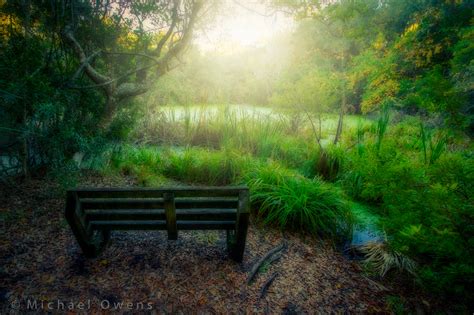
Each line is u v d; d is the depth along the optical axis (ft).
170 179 16.69
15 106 10.83
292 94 21.42
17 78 10.74
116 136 16.80
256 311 7.43
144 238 10.13
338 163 18.86
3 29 11.86
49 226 9.98
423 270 8.45
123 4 13.17
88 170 15.05
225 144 21.56
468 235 6.70
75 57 13.88
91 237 8.25
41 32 12.66
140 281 7.93
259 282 8.52
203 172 16.90
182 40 14.73
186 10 14.38
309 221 12.01
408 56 18.83
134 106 18.88
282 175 13.98
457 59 15.33
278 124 26.37
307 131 27.55
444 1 18.97
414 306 8.27
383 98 19.90
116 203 7.60
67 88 12.72
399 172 8.55
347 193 16.56
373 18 19.33
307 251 10.69
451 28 18.02
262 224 12.10
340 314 7.73
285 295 8.18
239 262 9.25
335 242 11.64
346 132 29.76
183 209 8.04
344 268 9.93
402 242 8.52
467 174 7.10
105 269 8.25
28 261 8.18
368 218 13.97
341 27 19.79
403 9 21.35
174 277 8.25
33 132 11.17
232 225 8.52
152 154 18.97
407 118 30.48
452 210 6.56
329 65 21.83
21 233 9.40
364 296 8.57
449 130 8.60
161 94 33.17
